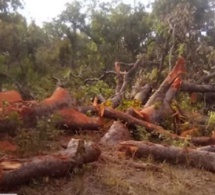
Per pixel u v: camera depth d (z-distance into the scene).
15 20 18.44
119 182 5.71
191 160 6.76
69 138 7.64
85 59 25.09
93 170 6.04
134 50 26.30
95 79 14.70
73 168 5.80
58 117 7.41
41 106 7.57
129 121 8.36
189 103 12.68
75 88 12.99
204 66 14.61
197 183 6.17
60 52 23.16
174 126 9.24
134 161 6.67
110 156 6.80
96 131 8.28
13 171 5.21
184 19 14.23
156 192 5.65
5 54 16.50
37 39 18.27
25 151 6.19
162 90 9.95
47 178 5.50
